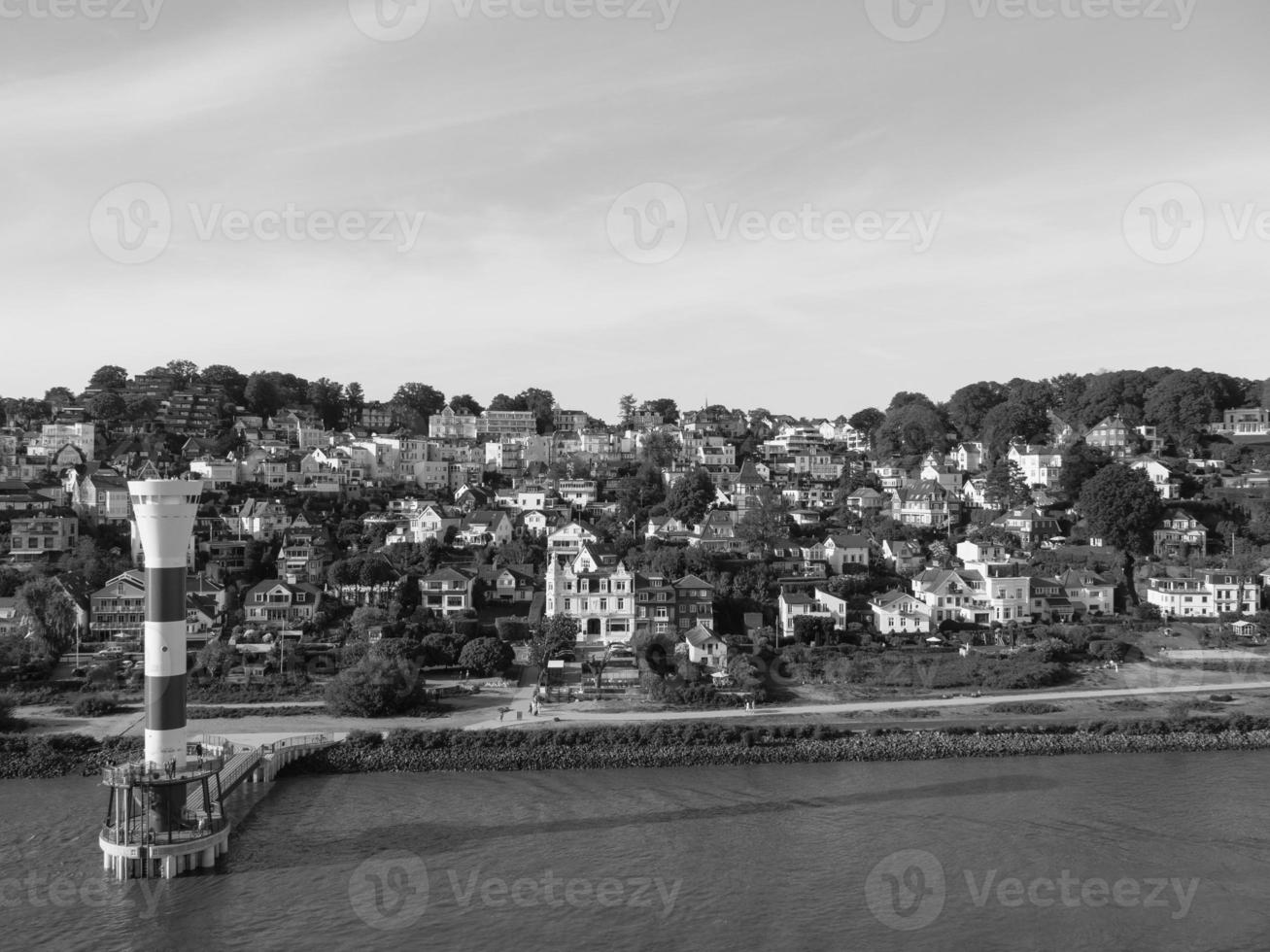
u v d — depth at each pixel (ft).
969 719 399.24
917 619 507.30
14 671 431.02
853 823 304.71
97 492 647.97
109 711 400.88
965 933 238.89
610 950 231.91
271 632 485.97
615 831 299.17
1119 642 482.69
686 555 560.20
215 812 294.66
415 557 591.37
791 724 388.37
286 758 353.51
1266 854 281.74
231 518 652.48
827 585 545.44
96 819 307.58
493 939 236.43
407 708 406.00
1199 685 443.32
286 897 257.75
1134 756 372.38
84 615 485.56
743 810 315.58
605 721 392.06
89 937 237.66
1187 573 545.44
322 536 614.34
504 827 302.86
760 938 236.02
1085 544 627.05
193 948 232.94
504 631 495.00
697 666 442.50
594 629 497.87
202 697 422.00
